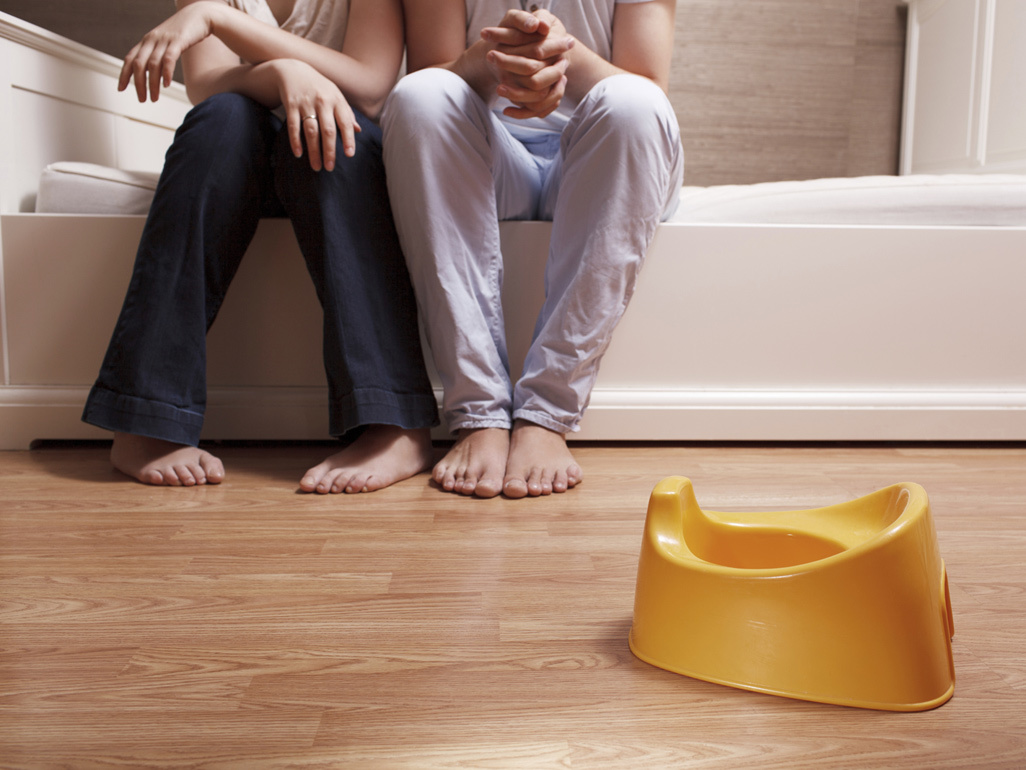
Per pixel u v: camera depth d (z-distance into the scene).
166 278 1.03
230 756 0.46
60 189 1.21
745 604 0.53
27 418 1.23
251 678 0.55
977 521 0.91
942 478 1.10
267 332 1.25
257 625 0.63
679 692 0.53
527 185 1.23
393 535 0.84
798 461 1.19
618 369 1.25
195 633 0.61
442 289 1.05
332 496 0.99
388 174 1.07
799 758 0.46
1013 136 1.91
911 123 2.35
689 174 2.39
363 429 1.13
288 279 1.24
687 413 1.26
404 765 0.45
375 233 1.09
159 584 0.71
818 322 1.26
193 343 1.04
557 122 1.24
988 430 1.30
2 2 2.17
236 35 1.08
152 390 1.02
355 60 1.18
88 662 0.57
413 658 0.58
